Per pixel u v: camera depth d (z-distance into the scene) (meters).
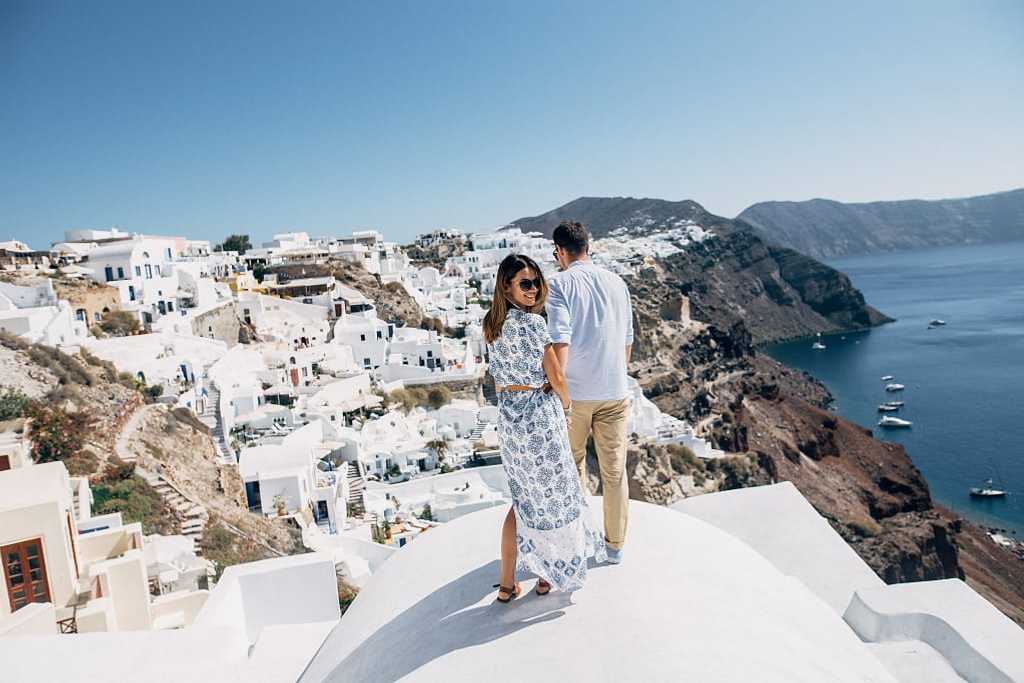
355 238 106.94
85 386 27.98
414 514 30.33
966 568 49.62
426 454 38.62
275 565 8.34
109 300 42.59
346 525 27.08
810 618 3.76
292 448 28.30
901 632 4.82
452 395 51.66
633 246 181.00
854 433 81.88
